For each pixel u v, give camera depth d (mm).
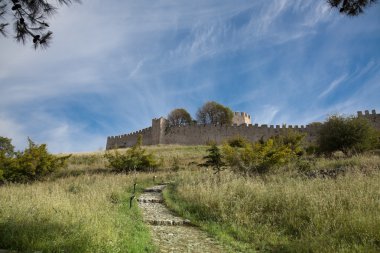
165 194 17547
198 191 14602
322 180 14859
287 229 9594
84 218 8383
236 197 12383
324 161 23750
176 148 57969
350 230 8227
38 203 9945
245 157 22812
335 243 7652
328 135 30250
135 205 14094
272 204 11375
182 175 24328
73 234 7191
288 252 7855
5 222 7707
